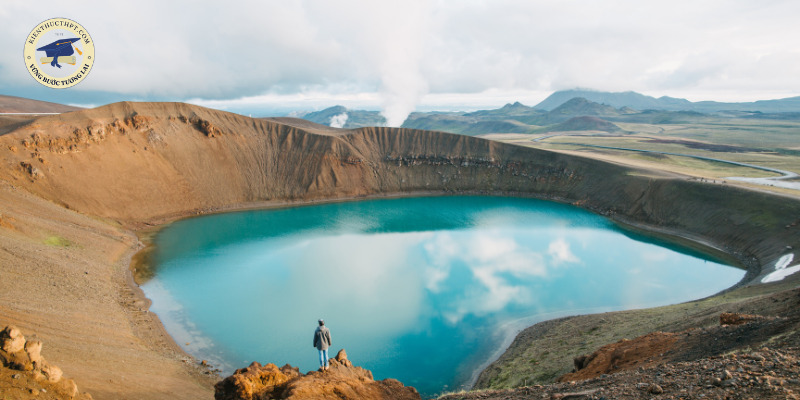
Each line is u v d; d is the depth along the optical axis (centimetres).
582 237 8981
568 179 13488
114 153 9762
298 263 6981
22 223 5594
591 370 2264
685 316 3422
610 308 5356
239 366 3953
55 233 5994
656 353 2067
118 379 2372
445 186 14150
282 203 11819
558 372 3011
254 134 13038
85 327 3541
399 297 5691
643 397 1180
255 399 1562
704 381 1166
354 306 5381
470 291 5919
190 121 11881
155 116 11325
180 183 10550
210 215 10262
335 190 12800
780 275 5512
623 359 2183
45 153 8494
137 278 5950
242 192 11562
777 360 1186
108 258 6219
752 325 1852
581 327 4206
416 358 4203
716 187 9662
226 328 4700
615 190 11800
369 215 10850
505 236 9019
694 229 9075
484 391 2150
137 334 4097
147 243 7681
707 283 6241
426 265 7031
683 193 10125
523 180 14112
